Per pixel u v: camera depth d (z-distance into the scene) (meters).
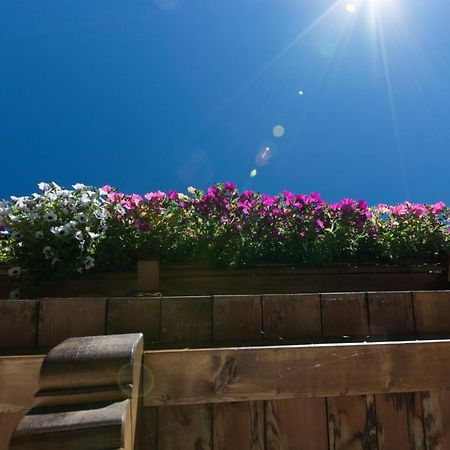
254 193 3.18
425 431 1.07
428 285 3.00
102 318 1.22
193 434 1.00
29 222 2.67
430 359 1.08
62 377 0.82
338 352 1.05
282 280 2.88
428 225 3.19
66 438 0.72
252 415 1.02
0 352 1.17
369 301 1.32
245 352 1.02
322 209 3.12
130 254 2.82
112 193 2.98
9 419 0.96
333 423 1.04
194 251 2.88
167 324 1.24
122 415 0.76
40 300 1.21
